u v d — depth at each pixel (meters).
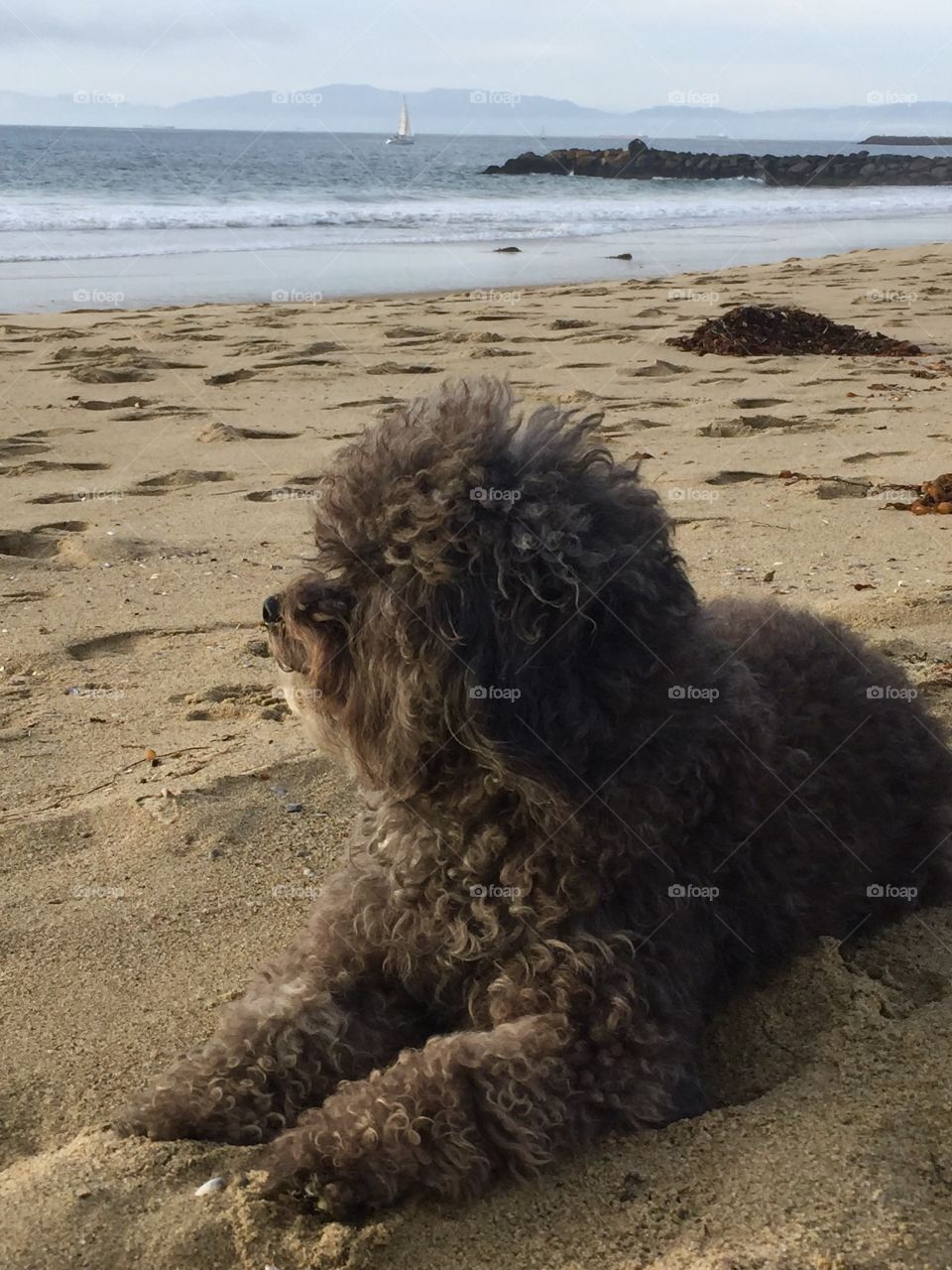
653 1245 0.66
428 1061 0.74
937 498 2.05
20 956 0.94
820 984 0.88
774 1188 0.69
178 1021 0.88
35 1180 0.70
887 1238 0.65
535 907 0.79
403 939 0.84
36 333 3.50
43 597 1.64
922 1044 0.81
